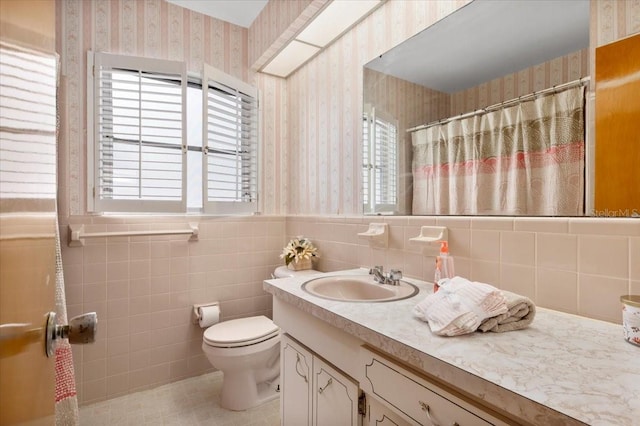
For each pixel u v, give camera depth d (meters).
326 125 2.13
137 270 2.03
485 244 1.21
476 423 0.66
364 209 1.82
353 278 1.53
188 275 2.19
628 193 0.89
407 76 1.57
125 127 2.02
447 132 1.39
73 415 1.14
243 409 1.86
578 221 0.98
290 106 2.56
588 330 0.85
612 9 0.94
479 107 1.28
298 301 1.21
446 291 0.95
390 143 1.66
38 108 0.45
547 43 1.08
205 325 2.12
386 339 0.83
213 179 2.26
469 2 1.32
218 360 1.77
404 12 1.59
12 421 0.35
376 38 1.75
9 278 0.34
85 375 1.89
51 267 0.55
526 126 1.13
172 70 2.09
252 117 2.46
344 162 1.98
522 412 0.55
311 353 1.22
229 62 2.40
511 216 1.16
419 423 0.77
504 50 1.20
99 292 1.93
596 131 0.96
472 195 1.29
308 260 2.12
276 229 2.52
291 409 1.33
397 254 1.57
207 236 2.25
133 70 2.03
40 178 0.46
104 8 1.99
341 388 1.05
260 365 1.88
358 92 1.87
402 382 0.82
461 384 0.65
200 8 2.25
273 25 2.08
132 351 2.02
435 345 0.77
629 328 0.76
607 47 0.95
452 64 1.37
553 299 1.03
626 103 0.90
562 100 1.04
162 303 2.11
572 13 1.03
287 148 2.59
